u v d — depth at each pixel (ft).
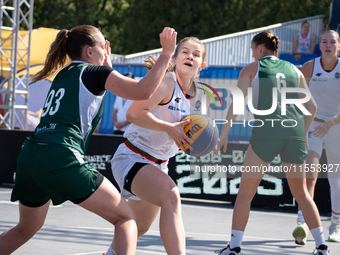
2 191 41.42
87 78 13.70
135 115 15.34
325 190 36.70
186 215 33.01
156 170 15.52
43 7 156.25
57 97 13.87
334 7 76.54
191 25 146.72
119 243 13.47
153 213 16.60
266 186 37.73
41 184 13.44
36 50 76.18
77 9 159.53
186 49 16.14
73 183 13.16
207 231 27.30
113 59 82.07
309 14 140.77
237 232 19.04
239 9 147.64
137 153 16.19
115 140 42.29
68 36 14.78
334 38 24.39
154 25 148.05
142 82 13.33
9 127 64.28
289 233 27.76
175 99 16.02
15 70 63.82
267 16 146.10
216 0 147.02
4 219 27.68
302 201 20.12
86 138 13.87
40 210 14.76
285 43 98.68
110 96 67.05
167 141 16.24
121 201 13.92
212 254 21.30
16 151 45.96
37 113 76.02
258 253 21.75
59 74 14.46
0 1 64.69
